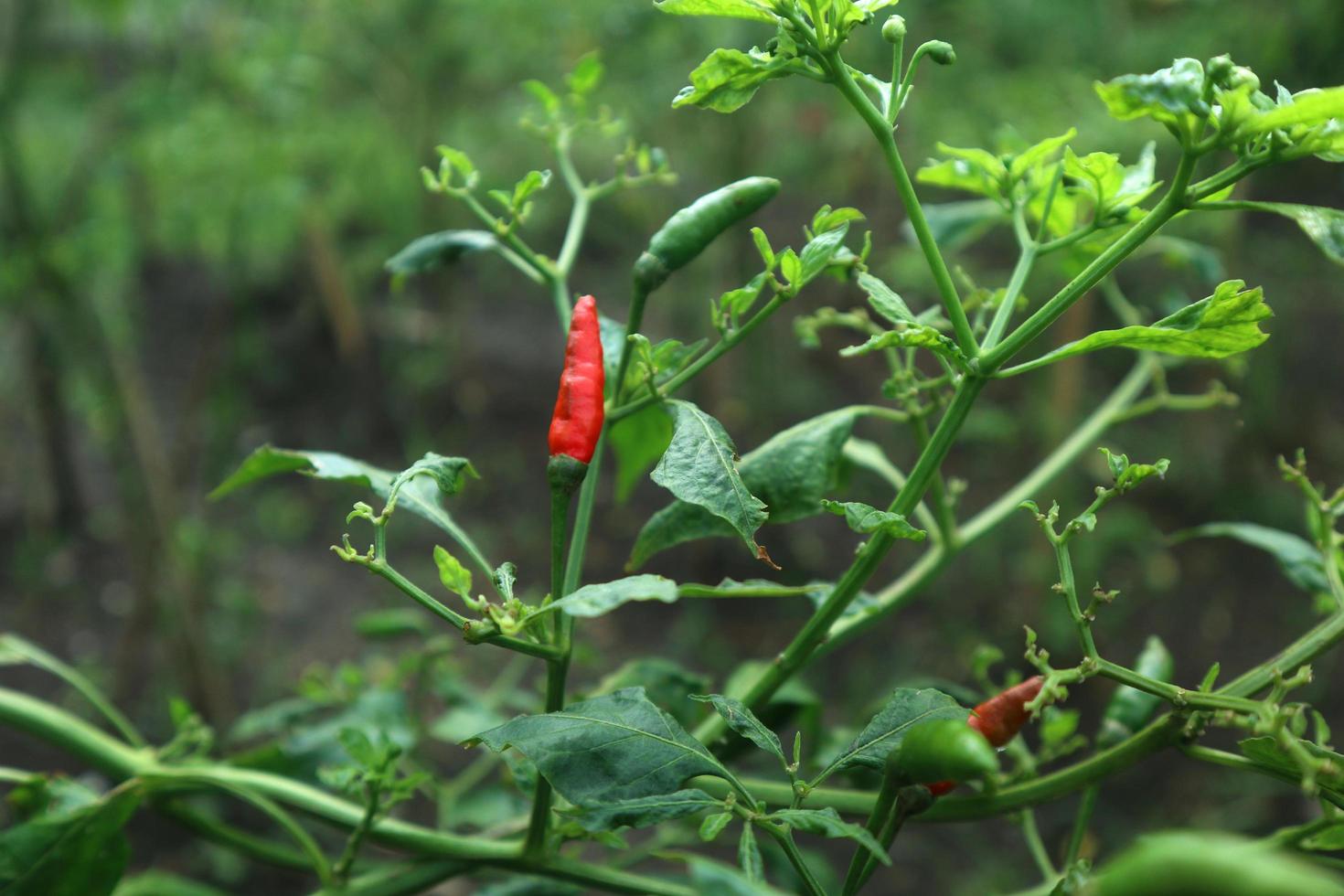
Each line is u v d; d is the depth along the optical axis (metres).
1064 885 0.50
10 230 1.50
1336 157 0.48
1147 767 1.61
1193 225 1.69
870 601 0.60
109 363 1.50
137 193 1.69
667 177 0.60
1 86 1.45
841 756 0.50
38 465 2.30
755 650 1.93
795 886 0.65
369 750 0.56
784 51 0.50
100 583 2.02
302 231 2.26
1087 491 2.14
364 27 1.96
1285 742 0.47
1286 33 1.48
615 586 0.47
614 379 0.53
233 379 1.90
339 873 0.57
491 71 2.13
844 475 0.64
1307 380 2.45
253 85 1.43
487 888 0.61
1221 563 2.05
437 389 2.60
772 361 2.41
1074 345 0.50
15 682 1.75
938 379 0.56
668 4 0.50
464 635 0.49
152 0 1.40
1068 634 1.85
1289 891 0.38
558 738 0.49
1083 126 1.56
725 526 0.54
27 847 0.57
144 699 1.72
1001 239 2.45
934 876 1.46
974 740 0.47
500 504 2.32
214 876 1.42
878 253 2.28
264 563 2.08
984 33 1.76
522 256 0.58
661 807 0.48
